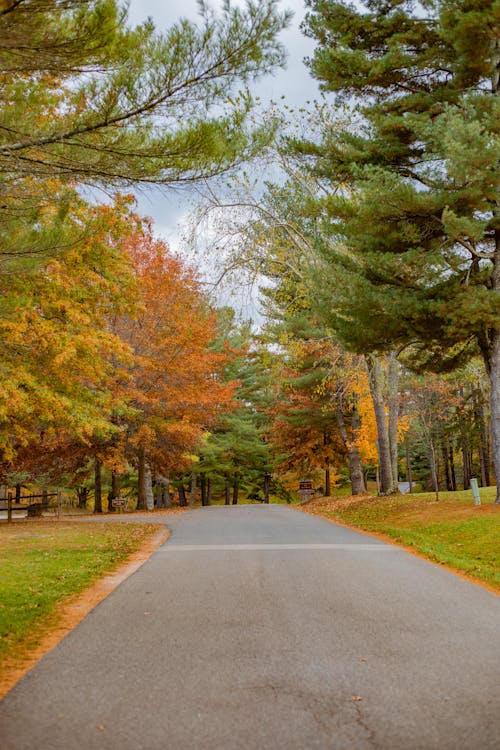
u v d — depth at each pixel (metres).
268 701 4.74
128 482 52.25
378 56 19.69
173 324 29.39
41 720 4.44
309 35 19.77
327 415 37.06
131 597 8.83
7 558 12.53
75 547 14.45
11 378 15.82
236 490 59.62
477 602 8.25
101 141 7.39
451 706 4.59
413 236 16.80
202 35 6.53
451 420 35.41
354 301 17.80
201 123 7.13
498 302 15.57
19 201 9.71
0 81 7.97
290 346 26.47
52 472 33.69
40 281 15.14
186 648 6.23
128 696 4.89
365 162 19.16
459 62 17.61
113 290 16.58
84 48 6.46
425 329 17.36
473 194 15.44
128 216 13.22
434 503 21.16
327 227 18.30
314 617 7.45
